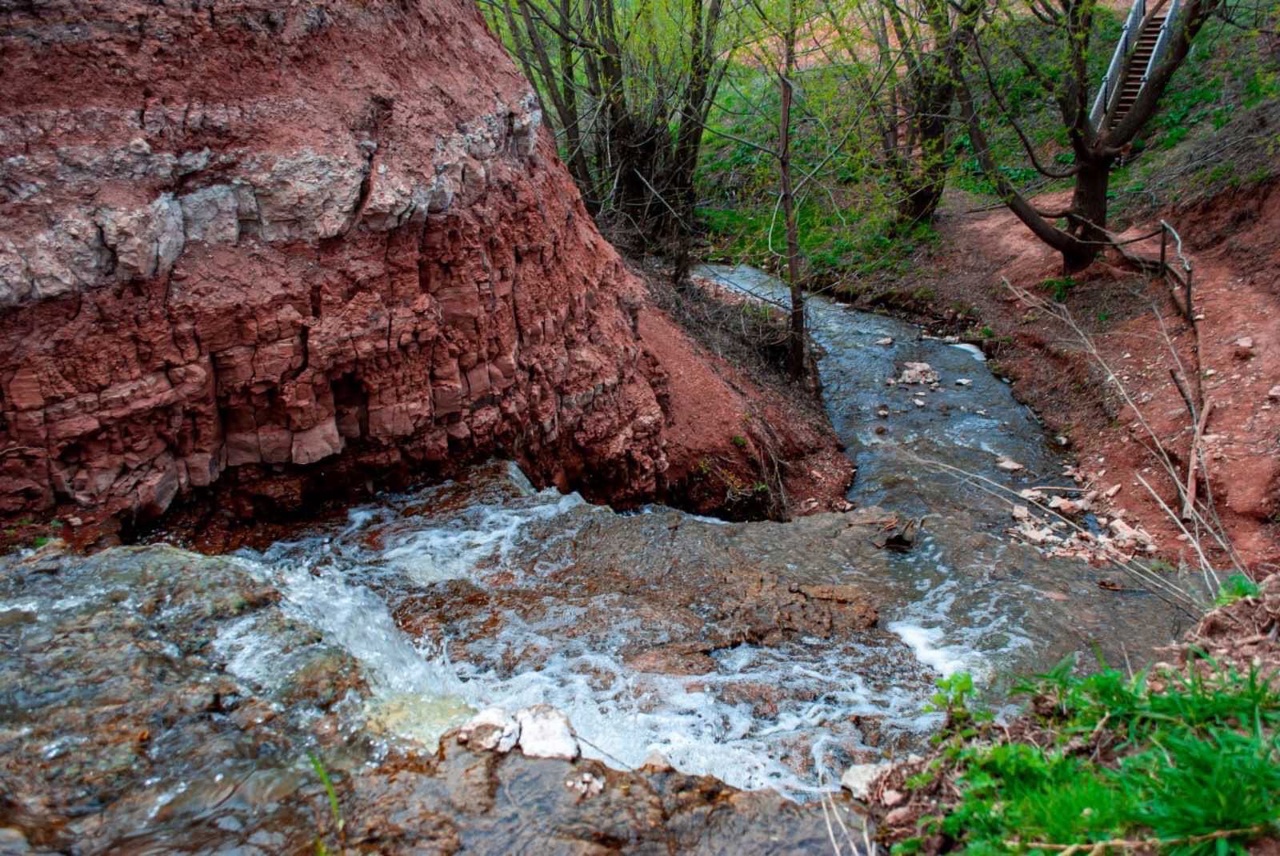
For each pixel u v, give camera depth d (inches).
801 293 529.7
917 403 545.0
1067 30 552.7
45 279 194.9
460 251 264.5
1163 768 116.4
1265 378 417.1
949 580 270.8
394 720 147.9
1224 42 741.3
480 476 282.7
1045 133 799.7
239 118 221.3
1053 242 605.0
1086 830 111.8
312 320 235.0
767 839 128.0
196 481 230.2
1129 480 422.0
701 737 179.9
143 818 123.6
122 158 203.5
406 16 271.0
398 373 257.3
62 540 198.8
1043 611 251.9
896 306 705.6
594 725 174.4
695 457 398.0
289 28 231.5
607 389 337.1
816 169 547.2
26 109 194.2
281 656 161.3
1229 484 375.9
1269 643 154.3
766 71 595.5
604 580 240.7
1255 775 110.3
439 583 230.8
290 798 129.2
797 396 524.1
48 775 128.6
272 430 239.9
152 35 210.5
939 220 785.6
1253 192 539.8
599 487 343.3
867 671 215.2
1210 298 498.9
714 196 813.2
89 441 209.2
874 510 313.1
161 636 163.8
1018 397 545.0
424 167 250.2
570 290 327.0
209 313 218.5
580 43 617.0
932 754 160.4
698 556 257.4
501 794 131.2
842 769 172.2
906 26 685.9
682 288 587.2
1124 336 522.9
